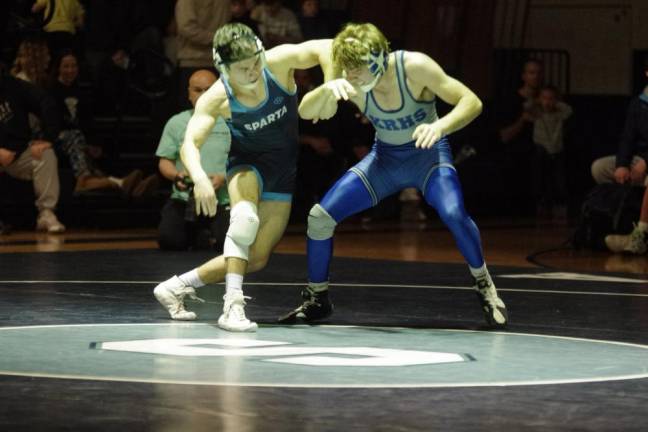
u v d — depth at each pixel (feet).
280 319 33.86
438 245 60.85
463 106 32.07
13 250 55.31
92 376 24.56
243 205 32.37
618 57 95.50
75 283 42.32
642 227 57.41
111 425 20.02
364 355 27.89
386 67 32.22
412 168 33.65
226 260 32.37
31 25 74.90
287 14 74.64
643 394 23.45
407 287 42.83
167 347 28.63
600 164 64.08
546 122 84.28
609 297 40.52
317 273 34.01
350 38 31.58
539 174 84.02
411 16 87.35
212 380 24.26
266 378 24.56
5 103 63.93
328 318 34.94
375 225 74.02
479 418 21.04
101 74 74.18
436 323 34.12
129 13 75.97
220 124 54.60
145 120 75.20
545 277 46.91
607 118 94.53
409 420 20.80
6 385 23.48
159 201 70.79
